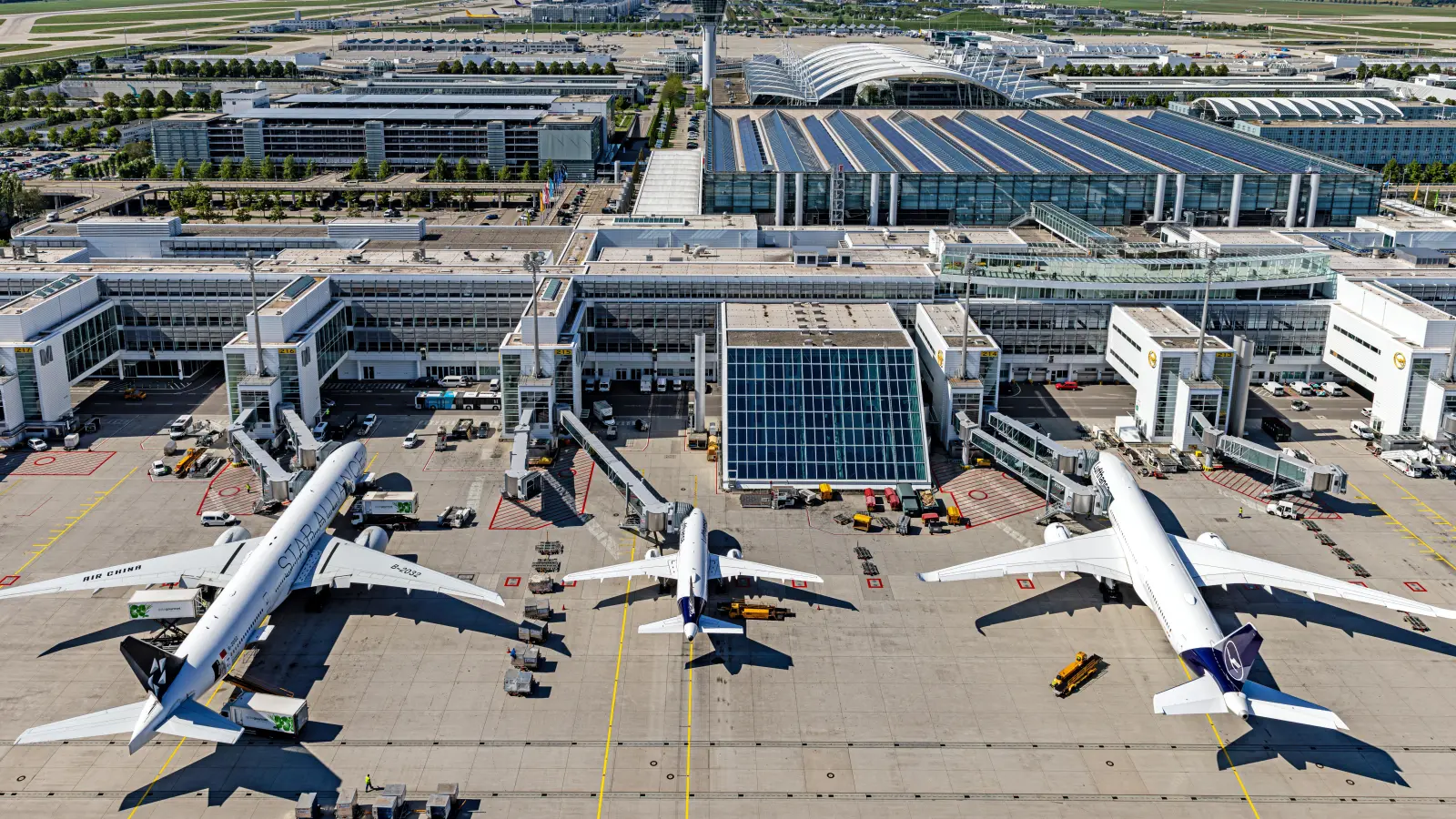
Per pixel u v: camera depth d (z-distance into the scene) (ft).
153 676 327.47
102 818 321.11
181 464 541.34
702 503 518.37
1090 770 345.72
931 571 456.04
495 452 577.02
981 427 580.71
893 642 410.31
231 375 579.89
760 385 559.38
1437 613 376.89
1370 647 406.41
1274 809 329.72
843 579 453.17
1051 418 624.59
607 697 377.71
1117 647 408.05
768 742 356.38
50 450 568.82
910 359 569.64
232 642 363.97
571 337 614.34
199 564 422.82
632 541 481.87
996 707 374.02
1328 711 342.03
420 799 329.93
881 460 539.29
